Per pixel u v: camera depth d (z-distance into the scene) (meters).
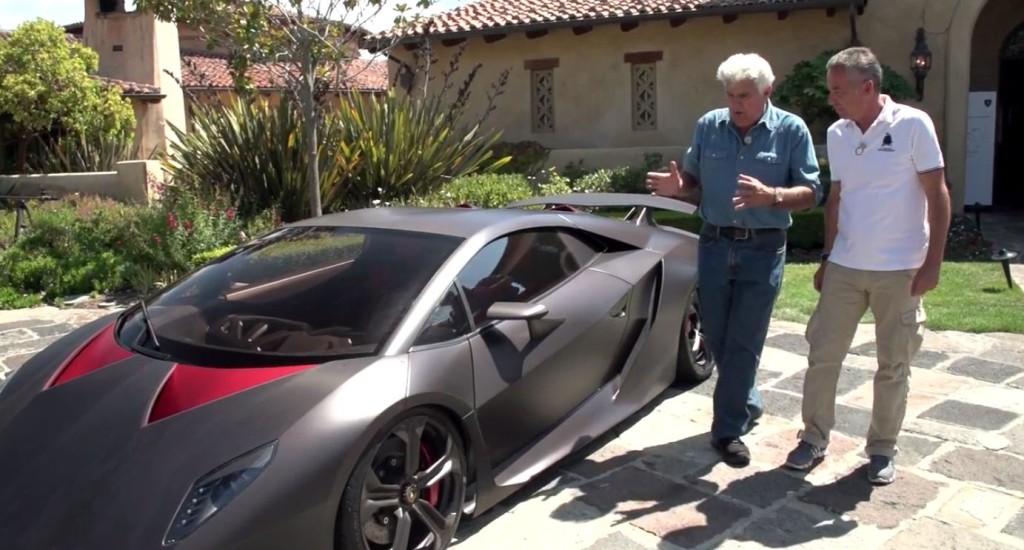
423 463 3.07
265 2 8.23
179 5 8.22
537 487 3.73
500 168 13.39
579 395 3.88
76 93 15.55
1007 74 13.82
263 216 9.66
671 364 4.57
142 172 12.76
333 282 3.44
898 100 11.48
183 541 2.38
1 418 3.05
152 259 8.80
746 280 3.79
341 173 10.41
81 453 2.70
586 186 12.16
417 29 14.45
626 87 14.16
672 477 3.79
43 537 2.46
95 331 3.66
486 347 3.35
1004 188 14.12
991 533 3.24
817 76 11.70
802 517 3.40
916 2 12.09
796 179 3.67
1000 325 5.90
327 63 9.56
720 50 13.40
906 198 3.40
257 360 3.03
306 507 2.57
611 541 3.26
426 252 3.54
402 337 3.11
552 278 3.90
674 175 3.78
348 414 2.74
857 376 5.05
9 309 7.98
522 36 14.77
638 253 4.45
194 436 2.65
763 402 4.68
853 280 3.54
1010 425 4.24
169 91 20.70
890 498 3.53
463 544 3.27
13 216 10.98
